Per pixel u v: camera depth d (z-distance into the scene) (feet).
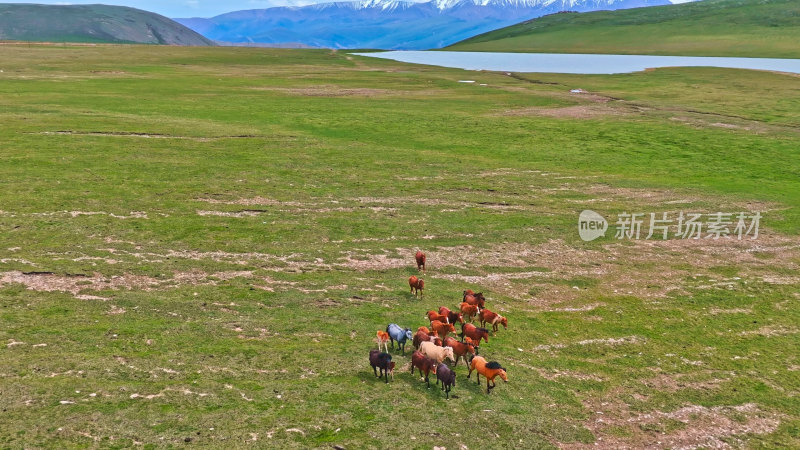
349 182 147.84
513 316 79.51
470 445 50.19
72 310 69.77
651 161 185.88
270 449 46.34
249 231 107.24
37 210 108.88
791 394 63.41
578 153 195.42
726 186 157.28
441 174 161.38
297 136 202.90
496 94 339.77
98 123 197.98
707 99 319.27
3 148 154.92
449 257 101.30
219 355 61.82
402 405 55.26
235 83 358.84
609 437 53.83
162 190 129.29
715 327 79.25
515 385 61.36
